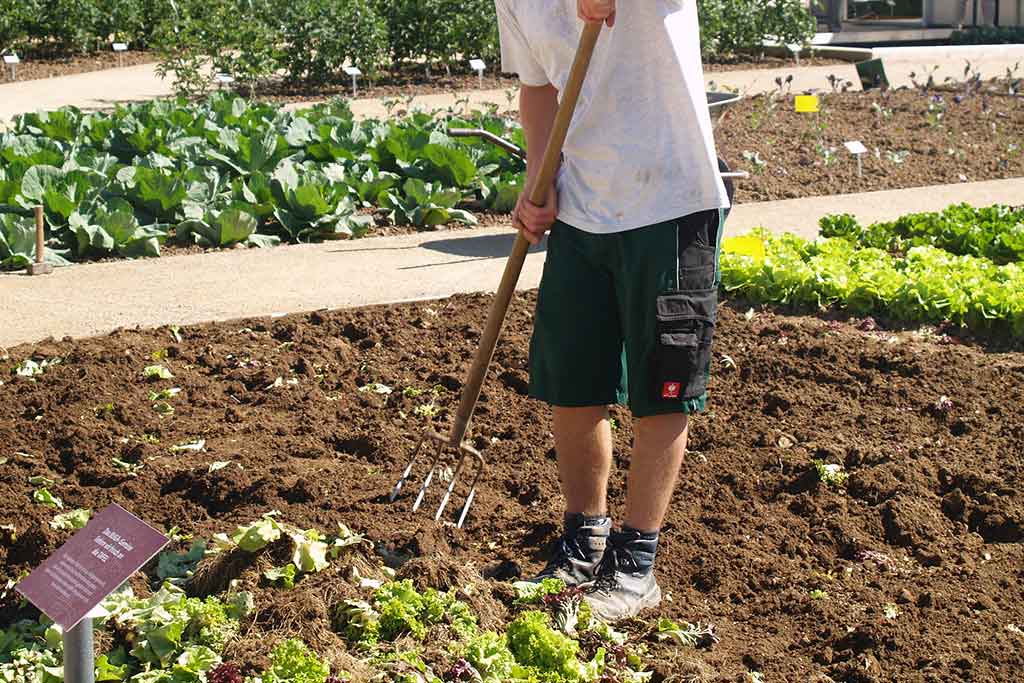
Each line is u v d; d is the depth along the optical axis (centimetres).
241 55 1934
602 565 414
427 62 2114
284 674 345
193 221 964
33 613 402
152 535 317
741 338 712
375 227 1039
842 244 891
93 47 2455
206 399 605
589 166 395
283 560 411
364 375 646
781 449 548
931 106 1658
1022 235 911
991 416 595
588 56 369
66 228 928
